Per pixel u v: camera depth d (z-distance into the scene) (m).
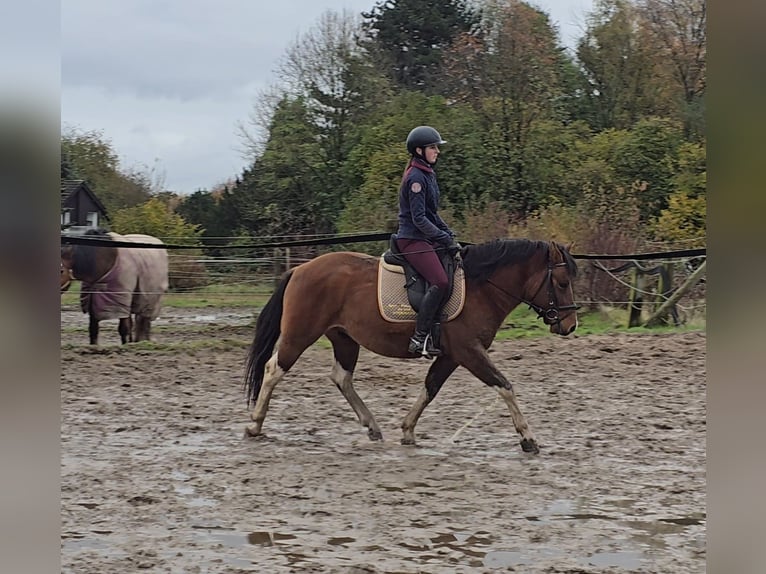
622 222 18.92
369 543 5.23
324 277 7.82
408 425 7.90
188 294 20.06
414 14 35.78
